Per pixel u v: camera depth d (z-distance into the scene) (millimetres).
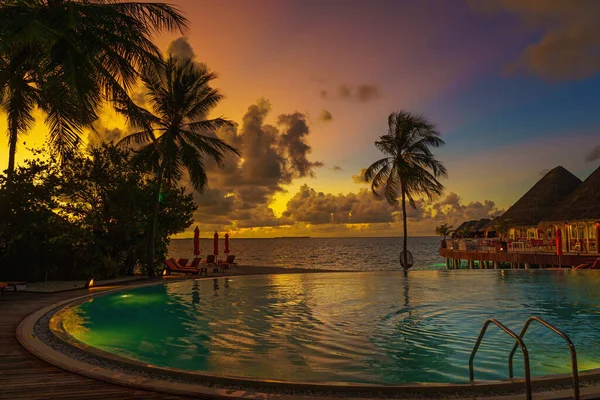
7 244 18734
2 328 8719
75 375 5461
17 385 5066
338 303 13734
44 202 19922
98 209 22109
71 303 12250
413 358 7527
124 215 21797
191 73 22984
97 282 19031
